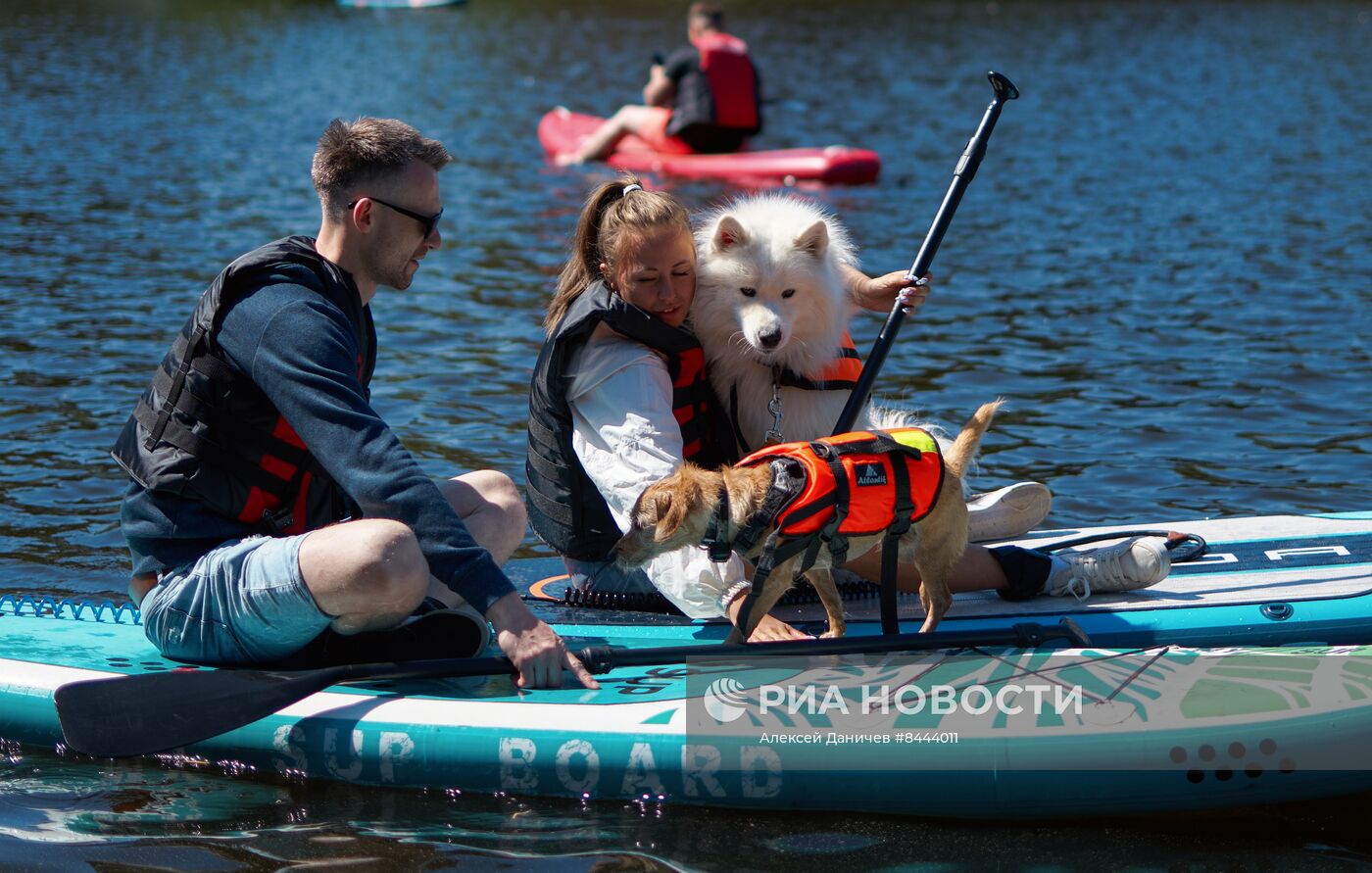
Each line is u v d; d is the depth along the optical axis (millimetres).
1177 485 6906
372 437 3971
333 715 4133
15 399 7949
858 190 16266
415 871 3627
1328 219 14062
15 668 4391
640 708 4102
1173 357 9266
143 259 11656
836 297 4777
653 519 4098
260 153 17188
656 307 4547
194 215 13508
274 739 4141
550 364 4602
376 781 4098
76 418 7660
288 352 3984
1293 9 42562
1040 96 24375
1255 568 5188
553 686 4074
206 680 4090
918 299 4863
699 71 17609
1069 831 3908
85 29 31734
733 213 4945
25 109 20094
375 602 3977
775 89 25031
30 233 12516
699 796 3988
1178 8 42812
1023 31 35781
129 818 3910
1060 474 7086
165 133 18453
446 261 11938
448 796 4066
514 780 4031
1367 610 4793
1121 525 6332
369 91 23375
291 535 4297
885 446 4145
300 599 4004
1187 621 4719
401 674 4078
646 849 3768
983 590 5066
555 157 18188
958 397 8445
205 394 4109
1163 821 3959
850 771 3938
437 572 3984
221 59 27344
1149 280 11547
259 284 4098
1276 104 23312
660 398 4480
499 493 4668
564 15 39344
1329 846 3828
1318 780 3938
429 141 4309
